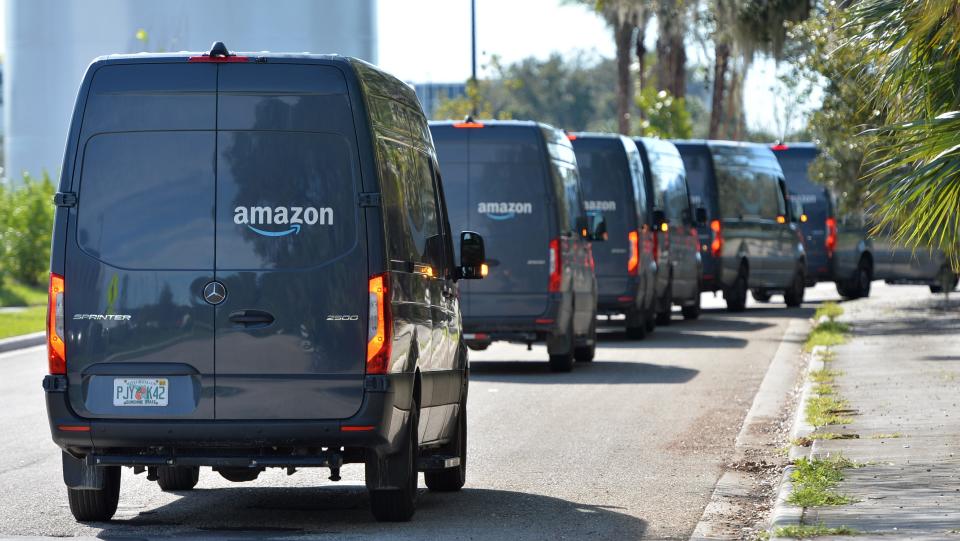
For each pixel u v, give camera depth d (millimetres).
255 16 89375
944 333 47500
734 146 65625
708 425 29031
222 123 17984
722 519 19422
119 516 19500
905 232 23078
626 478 22859
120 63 18141
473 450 25797
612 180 49469
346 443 17859
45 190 77375
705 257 63781
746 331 54875
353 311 17828
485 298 38094
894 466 21531
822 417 27188
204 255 17906
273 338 17812
